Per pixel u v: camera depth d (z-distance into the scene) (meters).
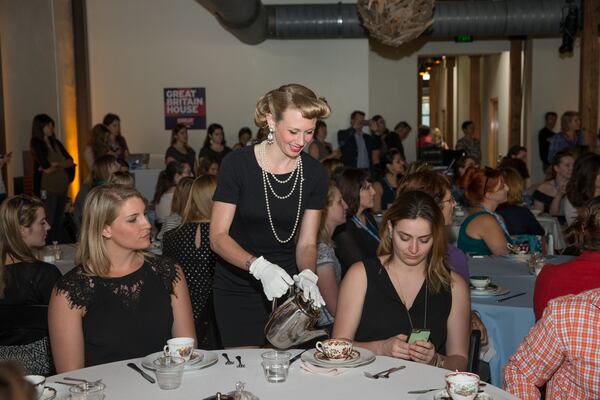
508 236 4.27
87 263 2.29
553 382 1.87
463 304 2.43
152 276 2.35
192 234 3.56
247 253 2.37
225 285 2.69
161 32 10.27
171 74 10.34
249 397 1.69
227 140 10.38
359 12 8.76
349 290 2.41
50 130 7.63
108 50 10.27
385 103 12.06
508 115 12.39
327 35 9.74
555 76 11.45
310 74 10.34
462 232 4.18
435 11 9.34
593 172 4.62
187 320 2.41
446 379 1.69
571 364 1.78
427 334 2.21
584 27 9.41
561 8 9.32
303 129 2.27
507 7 9.34
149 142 10.38
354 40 10.29
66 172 7.77
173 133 8.99
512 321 3.03
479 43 11.92
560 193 6.32
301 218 2.59
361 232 3.65
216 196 2.52
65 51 9.70
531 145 11.52
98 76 10.29
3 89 7.41
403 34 8.74
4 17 7.60
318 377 1.90
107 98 10.31
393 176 7.51
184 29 10.27
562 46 9.49
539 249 4.23
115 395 1.78
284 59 10.30
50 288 3.05
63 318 2.23
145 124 10.37
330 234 3.26
